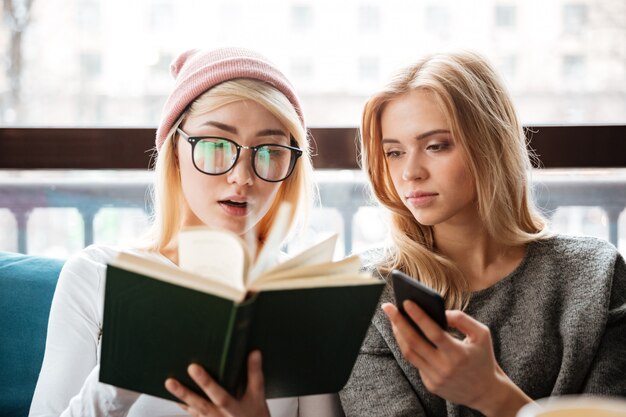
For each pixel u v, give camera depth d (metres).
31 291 1.41
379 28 1.86
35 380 1.35
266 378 0.88
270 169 1.23
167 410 1.21
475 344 0.92
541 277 1.26
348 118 1.87
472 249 1.30
